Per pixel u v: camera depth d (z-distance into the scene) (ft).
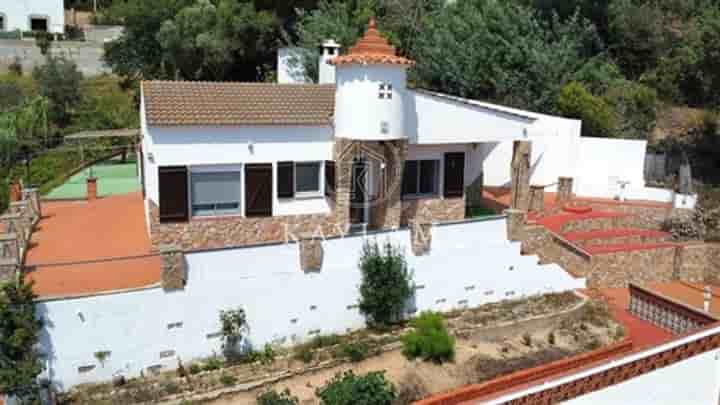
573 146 109.50
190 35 164.45
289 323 57.67
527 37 132.46
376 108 69.92
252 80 174.60
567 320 67.21
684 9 170.40
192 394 48.57
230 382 50.62
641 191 107.76
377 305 61.00
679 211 99.66
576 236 86.53
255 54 169.37
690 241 90.79
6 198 104.83
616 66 154.30
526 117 84.07
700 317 60.95
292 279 57.31
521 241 71.20
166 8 177.17
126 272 59.26
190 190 68.33
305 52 132.05
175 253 51.70
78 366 48.91
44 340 47.60
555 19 148.56
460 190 86.84
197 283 52.95
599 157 109.60
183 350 52.90
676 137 131.75
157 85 70.08
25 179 119.03
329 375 53.21
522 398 39.34
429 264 64.90
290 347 57.62
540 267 72.84
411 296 64.13
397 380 52.75
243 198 70.59
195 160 67.10
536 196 93.15
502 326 62.59
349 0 164.14
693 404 47.55
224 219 69.82
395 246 63.05
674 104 144.05
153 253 57.41
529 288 72.38
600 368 42.29
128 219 83.82
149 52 180.65
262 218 71.77
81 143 144.77
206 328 53.72
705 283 85.76
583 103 121.39
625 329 65.98
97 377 49.65
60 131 151.33
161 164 65.57
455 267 66.64
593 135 121.90
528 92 126.72
